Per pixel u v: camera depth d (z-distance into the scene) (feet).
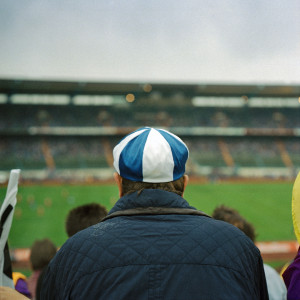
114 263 4.07
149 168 4.60
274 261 46.03
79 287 4.04
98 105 178.91
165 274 4.01
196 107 187.62
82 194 106.32
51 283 4.34
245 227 9.98
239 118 184.24
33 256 12.92
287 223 68.23
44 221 71.00
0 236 4.56
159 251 4.12
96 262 4.10
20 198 93.30
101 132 171.01
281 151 172.86
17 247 52.85
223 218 10.05
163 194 4.62
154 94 178.40
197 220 4.51
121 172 4.83
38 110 173.99
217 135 179.83
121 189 5.09
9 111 170.60
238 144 176.55
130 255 4.10
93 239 4.29
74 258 4.21
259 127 178.91
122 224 4.41
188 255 4.12
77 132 169.37
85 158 159.53
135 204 4.60
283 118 185.26
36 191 111.65
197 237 4.26
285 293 6.68
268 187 123.13
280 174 160.15
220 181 143.43
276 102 187.62
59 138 168.55
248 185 129.18
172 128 177.17
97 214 9.34
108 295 3.95
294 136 181.16
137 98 181.68
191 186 125.90
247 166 163.22
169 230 4.31
